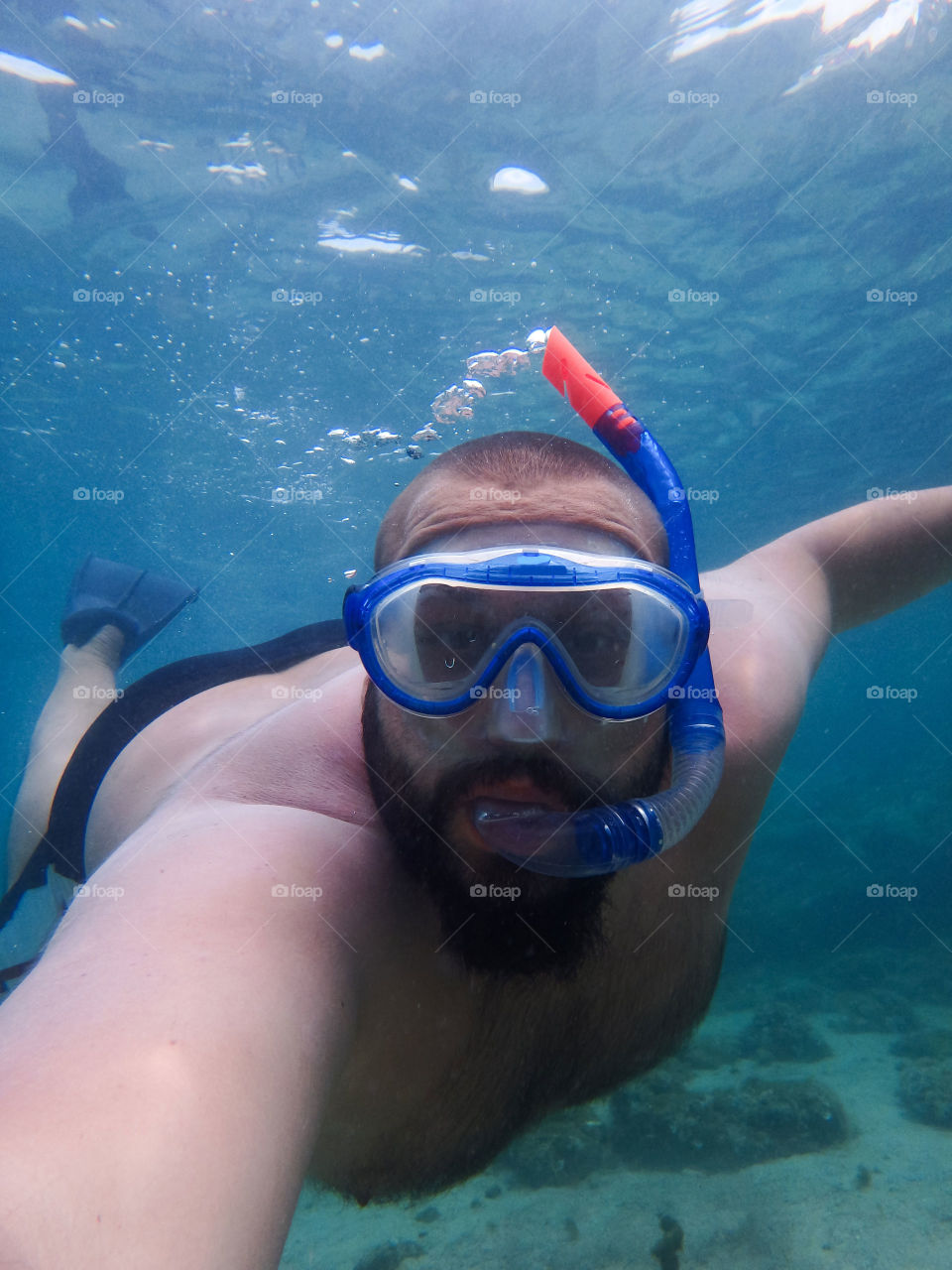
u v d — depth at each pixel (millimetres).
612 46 2145
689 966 558
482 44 2121
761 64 2248
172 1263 228
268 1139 268
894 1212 1869
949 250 3109
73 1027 271
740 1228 1873
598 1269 1805
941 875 4922
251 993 295
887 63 2289
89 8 2045
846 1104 2525
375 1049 398
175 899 328
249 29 2086
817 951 4582
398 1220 2146
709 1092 2633
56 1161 229
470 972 441
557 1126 2318
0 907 900
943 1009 3443
